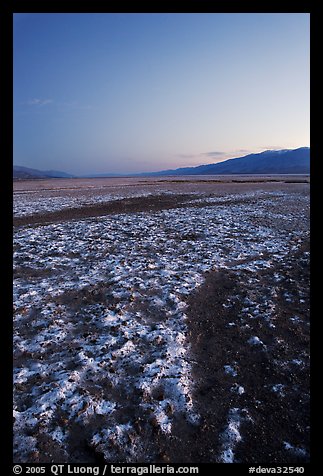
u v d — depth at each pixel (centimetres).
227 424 451
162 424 450
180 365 582
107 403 489
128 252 1266
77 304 819
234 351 627
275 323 723
